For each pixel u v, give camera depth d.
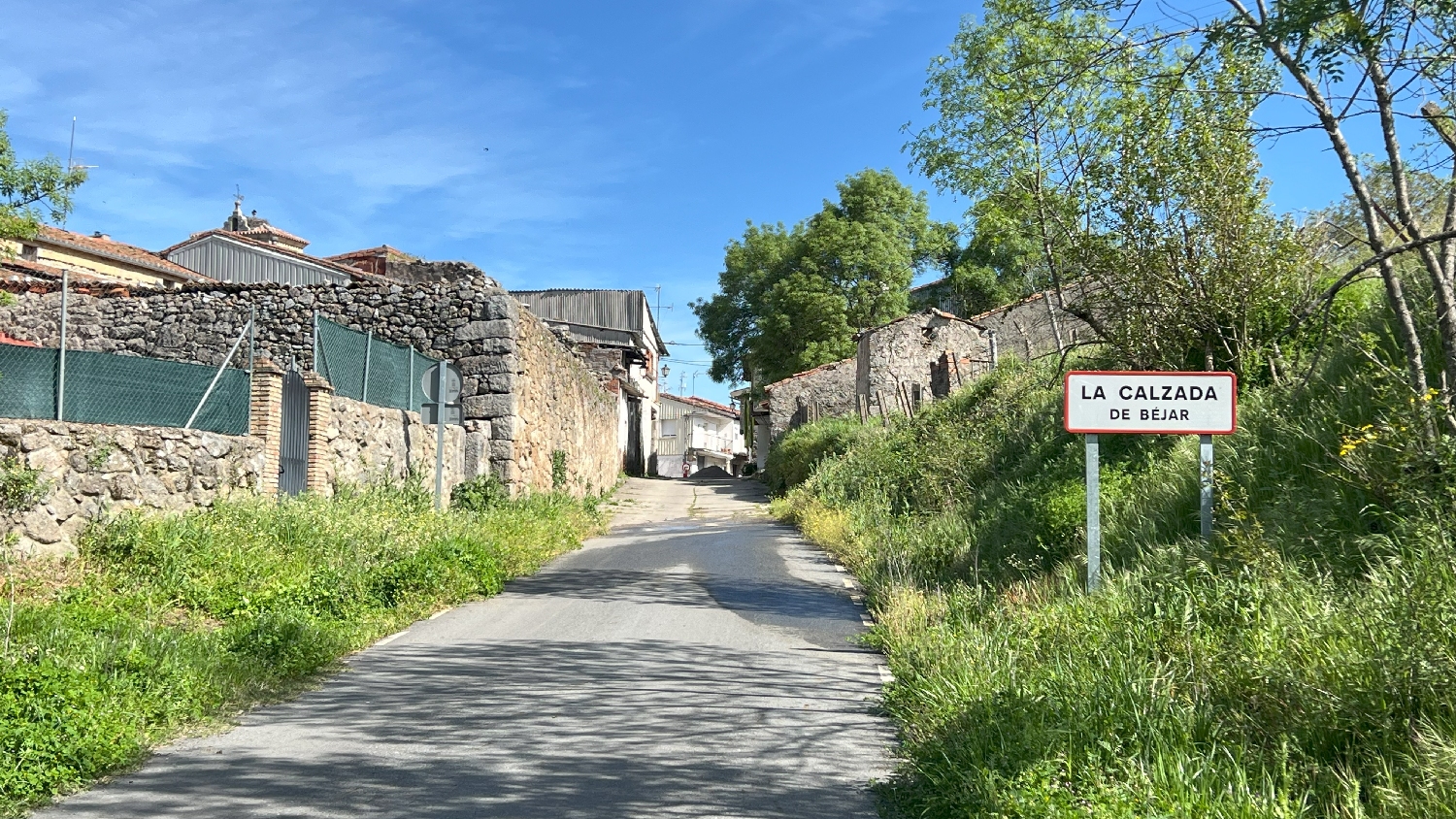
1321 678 4.64
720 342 51.06
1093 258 11.68
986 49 11.89
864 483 18.22
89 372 9.68
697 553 14.28
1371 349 8.08
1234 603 5.82
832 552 14.09
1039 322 29.38
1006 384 18.17
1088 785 4.00
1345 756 4.21
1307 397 8.73
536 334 20.38
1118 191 10.92
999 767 4.34
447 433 16.97
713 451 71.56
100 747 4.88
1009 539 10.65
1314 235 10.59
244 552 9.83
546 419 21.42
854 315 45.03
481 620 9.01
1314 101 7.13
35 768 4.55
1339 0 5.88
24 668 5.43
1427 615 4.65
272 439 11.91
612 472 34.06
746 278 50.06
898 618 8.07
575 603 9.97
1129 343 11.82
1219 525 7.71
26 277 21.41
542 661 7.32
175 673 6.06
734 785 4.68
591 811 4.32
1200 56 7.49
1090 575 7.29
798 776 4.81
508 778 4.75
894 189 47.03
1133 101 10.23
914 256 47.94
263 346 18.78
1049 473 12.02
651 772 4.85
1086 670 5.45
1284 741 4.09
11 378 8.94
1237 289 10.62
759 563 13.16
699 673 6.93
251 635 7.25
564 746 5.25
